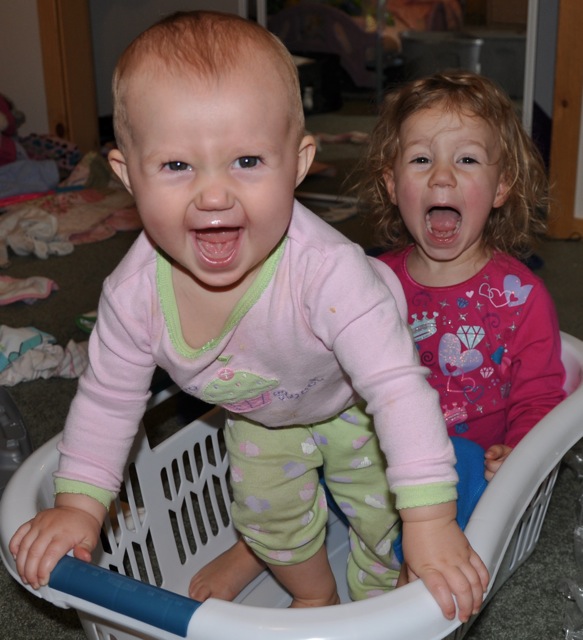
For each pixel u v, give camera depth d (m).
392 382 0.74
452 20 2.81
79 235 2.52
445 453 0.73
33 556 0.76
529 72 2.31
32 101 3.25
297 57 3.28
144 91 0.68
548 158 2.36
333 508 1.17
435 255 1.11
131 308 0.82
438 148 1.07
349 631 0.64
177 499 1.12
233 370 0.83
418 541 0.72
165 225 0.71
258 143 0.68
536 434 0.87
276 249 0.78
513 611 1.05
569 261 2.17
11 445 1.28
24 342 1.73
